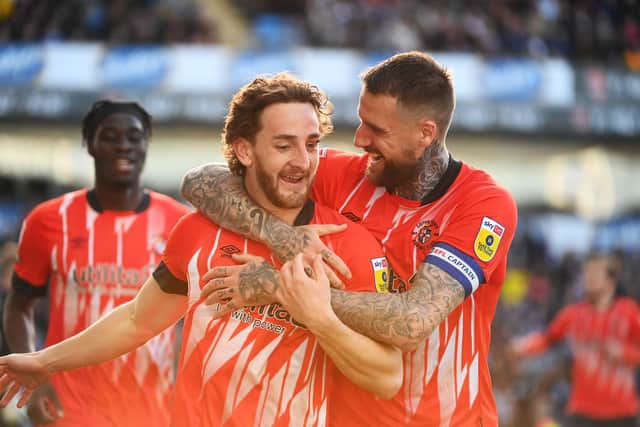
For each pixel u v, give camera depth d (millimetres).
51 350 11180
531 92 47875
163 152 52125
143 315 10891
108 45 45781
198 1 56125
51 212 14602
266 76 10211
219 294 9945
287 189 9977
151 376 14141
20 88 45344
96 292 14461
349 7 57844
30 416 13961
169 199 15320
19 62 45625
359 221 11031
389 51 47531
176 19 52000
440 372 10758
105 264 14477
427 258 10250
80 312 14484
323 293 9383
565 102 48062
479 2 58531
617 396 28656
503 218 10492
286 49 46000
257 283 9734
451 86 10609
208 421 10000
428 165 10594
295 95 9875
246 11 56875
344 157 11570
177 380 10383
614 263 28922
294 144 9828
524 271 54875
